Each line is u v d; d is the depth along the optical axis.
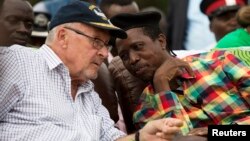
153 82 10.00
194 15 15.20
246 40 11.30
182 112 9.81
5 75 9.16
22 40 10.92
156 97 9.88
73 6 9.48
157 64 10.07
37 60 9.36
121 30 9.50
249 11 11.35
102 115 9.86
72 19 9.43
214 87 9.99
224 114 9.90
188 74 10.05
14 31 10.86
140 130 9.20
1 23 10.82
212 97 9.98
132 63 10.03
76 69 9.46
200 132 9.48
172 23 15.41
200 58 10.35
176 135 9.25
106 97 10.56
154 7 17.08
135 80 10.54
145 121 9.98
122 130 11.09
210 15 13.59
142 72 10.04
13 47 9.37
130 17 10.04
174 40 15.34
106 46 9.55
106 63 11.57
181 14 15.30
